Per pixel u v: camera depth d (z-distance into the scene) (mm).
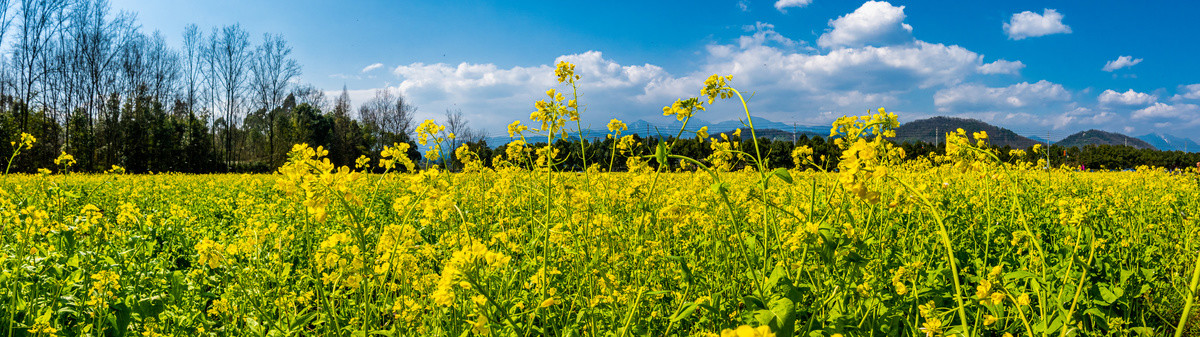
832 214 3338
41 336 2988
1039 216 4949
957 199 5512
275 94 46250
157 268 4195
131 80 40656
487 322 2320
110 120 39438
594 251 3570
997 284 2340
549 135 3752
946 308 3104
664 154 2666
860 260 2406
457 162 7555
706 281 3367
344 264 2754
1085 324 3031
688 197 4938
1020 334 2924
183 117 44562
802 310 2643
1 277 3225
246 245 3266
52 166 35312
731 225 3896
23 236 3809
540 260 3527
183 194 11492
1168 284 3539
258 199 8852
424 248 3277
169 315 3252
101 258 3936
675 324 3004
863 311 2842
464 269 1892
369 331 2766
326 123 50969
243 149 53312
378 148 56062
